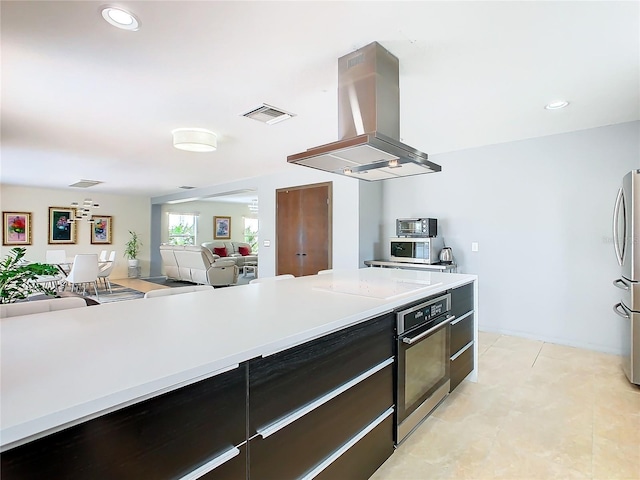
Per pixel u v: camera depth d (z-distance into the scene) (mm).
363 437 1557
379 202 5184
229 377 1013
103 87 2502
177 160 4910
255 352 1072
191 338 1159
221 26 1784
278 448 1161
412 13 1693
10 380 826
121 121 3242
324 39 1920
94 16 1681
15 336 1187
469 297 2709
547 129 3529
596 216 3473
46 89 2523
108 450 772
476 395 2531
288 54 2076
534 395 2520
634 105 2881
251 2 1598
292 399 1212
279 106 2904
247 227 12141
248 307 1639
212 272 7562
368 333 1594
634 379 2623
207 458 959
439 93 2633
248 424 1067
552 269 3732
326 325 1337
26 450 663
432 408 2115
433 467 1763
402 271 3229
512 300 3998
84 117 3115
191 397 923
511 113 3070
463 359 2584
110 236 9188
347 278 2697
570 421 2172
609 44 1966
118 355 996
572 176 3600
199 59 2121
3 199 7617
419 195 4766
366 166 2453
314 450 1299
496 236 4102
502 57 2119
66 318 1441
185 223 10672
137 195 9414
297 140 3885
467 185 4320
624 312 2912
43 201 8156
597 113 3068
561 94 2654
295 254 5645
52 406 704
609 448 1899
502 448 1915
